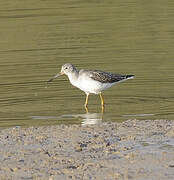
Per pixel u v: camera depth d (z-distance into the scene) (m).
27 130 13.35
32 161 11.28
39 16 27.52
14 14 27.92
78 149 11.79
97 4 29.61
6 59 21.30
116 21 26.25
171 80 18.31
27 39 23.94
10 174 10.70
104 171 10.62
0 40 24.06
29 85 18.34
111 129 13.15
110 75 16.91
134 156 11.28
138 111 15.46
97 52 21.69
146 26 25.25
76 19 26.80
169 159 11.03
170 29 24.50
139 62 20.25
